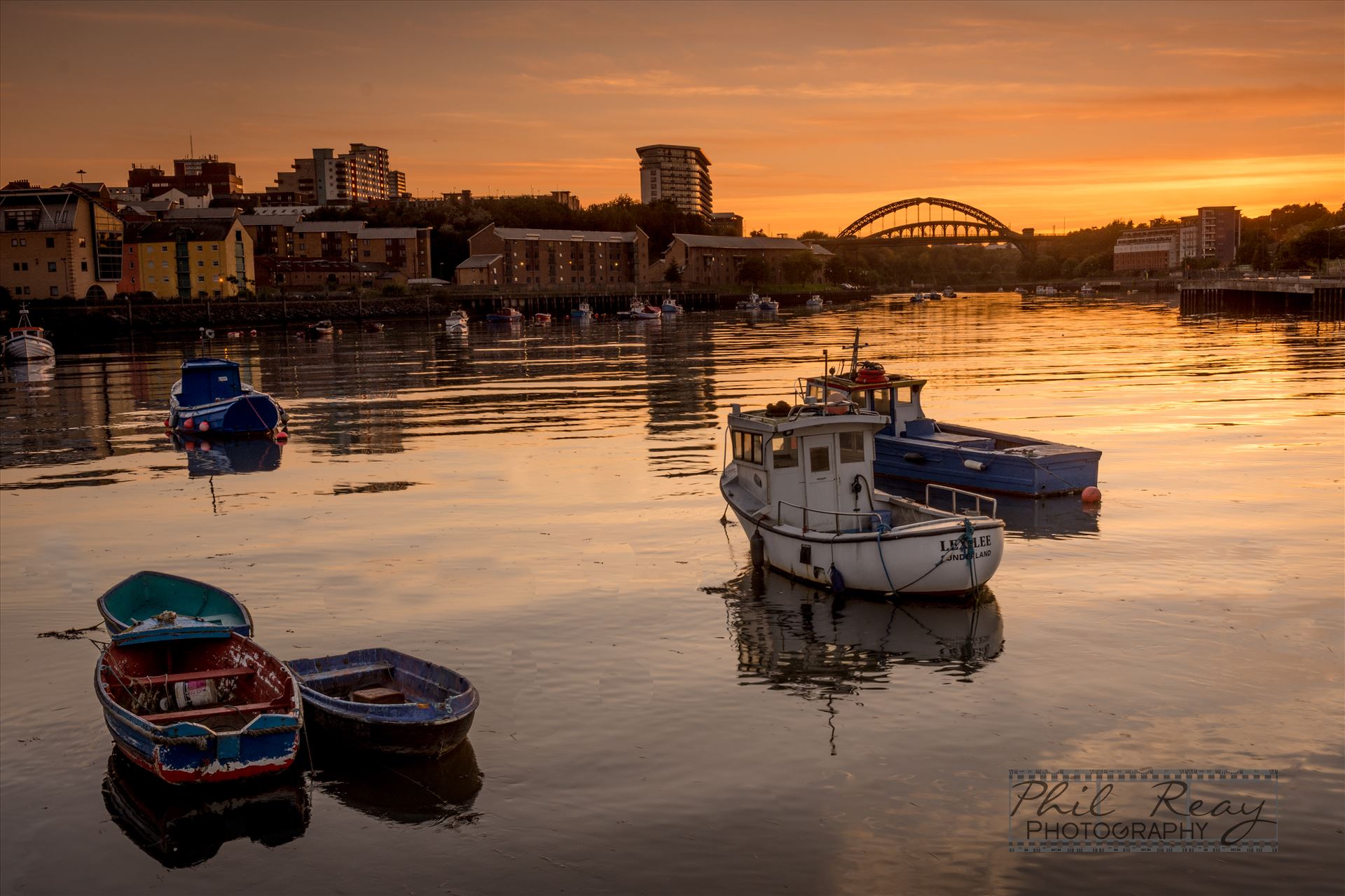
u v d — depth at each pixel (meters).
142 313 135.38
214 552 28.19
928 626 21.53
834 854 13.76
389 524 30.77
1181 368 69.88
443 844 14.23
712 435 45.22
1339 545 26.12
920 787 15.29
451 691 16.70
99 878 13.82
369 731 16.02
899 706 17.88
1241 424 44.78
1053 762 15.88
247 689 17.42
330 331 128.38
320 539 29.20
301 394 66.94
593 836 14.28
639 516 30.78
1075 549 26.53
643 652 20.45
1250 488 32.53
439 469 39.19
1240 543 26.59
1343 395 53.28
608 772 15.89
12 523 32.41
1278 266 183.50
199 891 13.51
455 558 26.94
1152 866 13.36
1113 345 92.75
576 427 48.81
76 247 135.62
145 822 15.01
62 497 36.50
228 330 140.00
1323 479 33.41
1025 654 19.92
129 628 18.27
